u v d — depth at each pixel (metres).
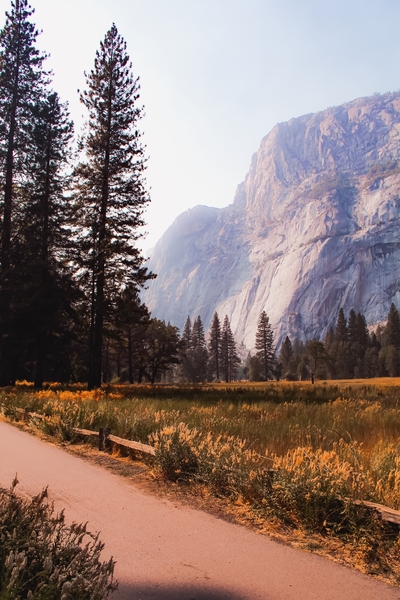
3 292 30.23
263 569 4.27
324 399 22.55
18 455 9.29
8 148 32.31
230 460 6.99
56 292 33.19
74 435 11.18
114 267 30.45
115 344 61.78
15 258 32.81
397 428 10.88
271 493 5.94
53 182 35.44
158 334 77.75
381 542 4.74
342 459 7.03
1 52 32.56
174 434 8.18
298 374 142.25
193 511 6.00
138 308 32.19
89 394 21.38
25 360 44.12
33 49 33.09
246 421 12.09
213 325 137.75
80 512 5.77
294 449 7.82
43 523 3.71
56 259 35.72
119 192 31.20
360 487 5.53
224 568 4.26
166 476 7.62
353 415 13.80
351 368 137.75
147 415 11.70
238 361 149.38
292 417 13.04
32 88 33.44
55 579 2.98
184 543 4.86
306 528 5.33
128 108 32.28
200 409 14.73
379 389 29.23
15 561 3.02
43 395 20.89
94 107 32.03
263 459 7.14
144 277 30.66
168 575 4.08
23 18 33.16
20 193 34.91
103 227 30.33
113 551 4.56
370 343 151.75
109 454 9.70
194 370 136.12
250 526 5.48
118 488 6.99
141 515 5.75
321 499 5.37
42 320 31.78
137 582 3.92
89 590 2.96
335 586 3.95
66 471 7.98
